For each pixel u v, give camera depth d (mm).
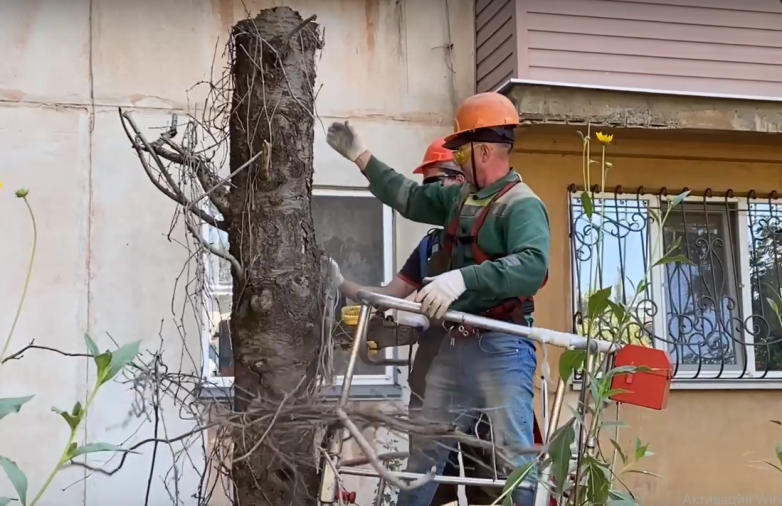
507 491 1914
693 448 4520
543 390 2201
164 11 4332
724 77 4492
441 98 4645
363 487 3893
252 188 2295
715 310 4707
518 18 4254
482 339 2568
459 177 3424
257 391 2180
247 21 2369
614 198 4668
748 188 4836
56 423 3953
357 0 4598
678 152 4723
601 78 4328
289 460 1984
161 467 3906
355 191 4453
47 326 4027
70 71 4207
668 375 2143
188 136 2959
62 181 4137
